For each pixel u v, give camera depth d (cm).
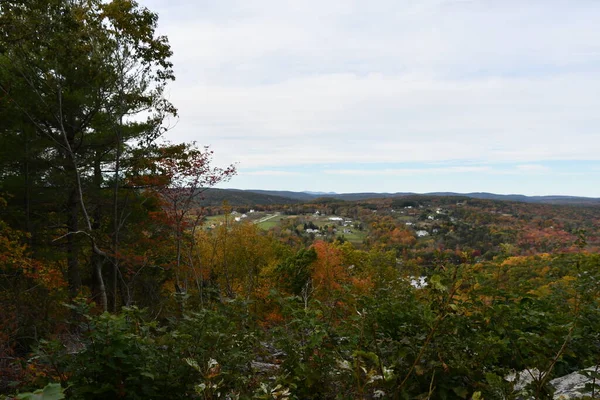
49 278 1008
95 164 1493
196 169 1312
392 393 245
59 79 1274
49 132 1377
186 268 1446
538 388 222
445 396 252
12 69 1197
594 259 344
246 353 341
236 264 2281
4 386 383
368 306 345
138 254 1416
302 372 291
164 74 1413
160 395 281
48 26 1109
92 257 1498
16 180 1275
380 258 1848
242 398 260
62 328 602
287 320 398
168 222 1340
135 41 1298
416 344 283
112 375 279
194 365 233
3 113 1202
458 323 285
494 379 217
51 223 1445
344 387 278
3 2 1032
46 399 99
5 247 997
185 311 374
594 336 303
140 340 302
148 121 1470
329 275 2128
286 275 2494
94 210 1540
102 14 1245
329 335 325
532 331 350
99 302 1430
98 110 1455
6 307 672
